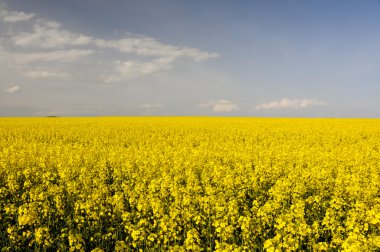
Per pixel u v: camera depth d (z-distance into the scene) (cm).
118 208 1139
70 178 1630
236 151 2447
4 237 1062
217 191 1347
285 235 848
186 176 1678
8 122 6066
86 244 1024
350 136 3775
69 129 4372
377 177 1590
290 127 4984
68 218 1118
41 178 1650
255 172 1659
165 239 907
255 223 1002
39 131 4062
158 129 4525
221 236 932
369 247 760
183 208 1112
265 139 3400
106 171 1894
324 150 2727
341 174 1622
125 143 3212
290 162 2073
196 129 4566
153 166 1844
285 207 1211
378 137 3856
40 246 1002
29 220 970
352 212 1043
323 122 6488
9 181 1445
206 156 2252
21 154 2114
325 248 813
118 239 1052
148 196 1188
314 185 1541
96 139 3200
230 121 6850
